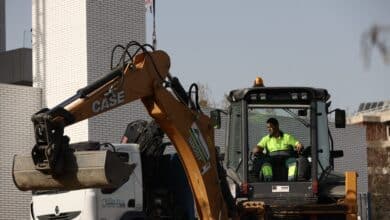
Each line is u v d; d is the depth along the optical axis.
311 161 21.33
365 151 45.47
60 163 15.30
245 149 21.47
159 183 23.03
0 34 42.31
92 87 16.89
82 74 33.38
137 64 18.19
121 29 34.34
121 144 22.11
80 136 33.25
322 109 21.62
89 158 15.33
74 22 33.88
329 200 21.61
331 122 43.62
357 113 59.50
